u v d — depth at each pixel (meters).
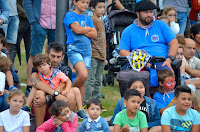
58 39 17.44
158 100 15.19
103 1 18.20
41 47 19.33
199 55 20.22
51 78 14.73
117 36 21.73
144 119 13.27
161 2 25.19
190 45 18.59
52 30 19.66
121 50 16.81
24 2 19.20
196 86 17.27
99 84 18.58
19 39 22.27
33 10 19.14
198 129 13.38
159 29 16.83
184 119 13.35
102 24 18.34
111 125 14.84
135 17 21.81
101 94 20.22
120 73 15.38
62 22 17.31
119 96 20.72
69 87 14.83
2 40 16.42
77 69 16.12
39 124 14.31
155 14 24.30
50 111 13.31
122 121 13.29
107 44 22.45
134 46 16.77
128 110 13.20
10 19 19.95
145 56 15.79
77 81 16.12
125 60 16.23
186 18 25.14
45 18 19.03
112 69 20.70
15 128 13.31
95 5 18.20
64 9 17.28
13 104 13.12
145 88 15.01
